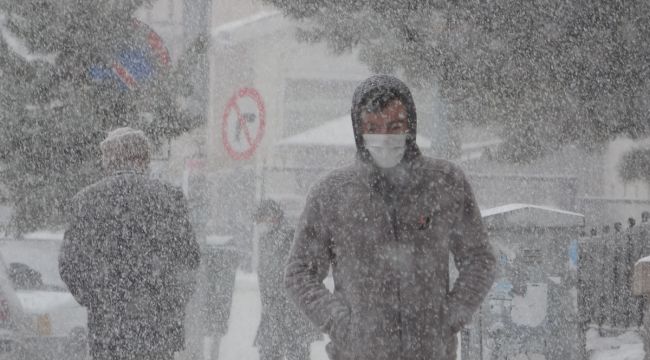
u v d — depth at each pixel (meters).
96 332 16.73
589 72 36.62
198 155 32.03
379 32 39.06
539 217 25.66
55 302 27.64
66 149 30.06
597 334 34.03
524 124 38.72
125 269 16.59
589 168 83.19
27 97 30.02
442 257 11.61
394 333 11.33
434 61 38.03
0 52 29.92
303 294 11.69
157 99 30.27
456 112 40.88
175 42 34.03
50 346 27.05
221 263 34.41
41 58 30.53
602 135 38.12
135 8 30.41
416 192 11.58
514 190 65.88
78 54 30.00
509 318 25.48
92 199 16.59
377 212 11.50
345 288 11.55
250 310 55.91
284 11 39.75
